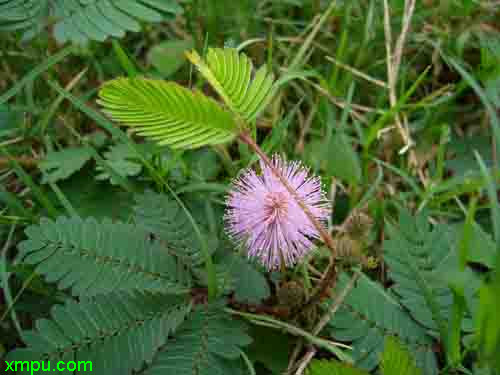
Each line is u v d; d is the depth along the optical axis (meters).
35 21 0.16
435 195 0.18
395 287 0.14
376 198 0.17
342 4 0.21
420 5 0.21
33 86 0.20
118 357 0.12
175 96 0.10
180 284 0.13
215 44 0.21
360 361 0.13
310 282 0.16
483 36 0.20
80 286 0.12
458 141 0.20
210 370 0.12
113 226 0.13
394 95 0.20
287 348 0.14
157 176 0.16
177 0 0.17
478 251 0.15
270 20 0.21
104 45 0.21
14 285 0.15
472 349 0.13
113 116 0.11
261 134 0.20
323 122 0.19
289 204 0.13
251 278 0.14
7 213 0.17
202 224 0.16
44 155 0.18
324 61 0.22
